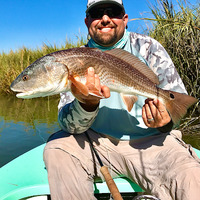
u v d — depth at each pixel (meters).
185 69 1.55
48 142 0.70
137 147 0.72
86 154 0.70
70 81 0.60
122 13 0.82
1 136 1.33
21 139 1.28
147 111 0.66
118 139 0.75
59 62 0.60
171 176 0.58
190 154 0.66
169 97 0.68
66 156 0.64
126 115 0.75
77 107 0.63
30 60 3.42
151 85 0.69
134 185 0.70
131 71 0.68
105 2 0.76
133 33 0.84
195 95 1.49
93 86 0.56
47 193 0.66
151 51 0.80
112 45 0.82
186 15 1.58
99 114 0.77
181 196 0.54
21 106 2.29
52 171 0.61
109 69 0.65
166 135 0.72
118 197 0.52
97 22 0.79
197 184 0.53
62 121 0.69
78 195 0.61
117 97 0.77
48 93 0.62
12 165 0.82
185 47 1.53
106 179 0.59
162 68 0.77
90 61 0.62
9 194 0.63
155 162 0.65
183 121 1.47
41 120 1.70
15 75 3.22
